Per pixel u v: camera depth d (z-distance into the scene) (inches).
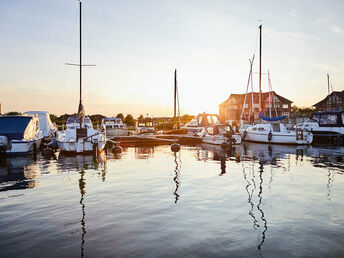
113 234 188.7
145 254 159.5
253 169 449.1
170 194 295.0
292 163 511.8
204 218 219.5
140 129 1314.0
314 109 2493.8
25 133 675.4
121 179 376.5
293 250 163.5
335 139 928.3
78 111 721.6
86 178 385.1
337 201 264.7
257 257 155.3
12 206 255.3
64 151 683.4
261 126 977.5
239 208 244.7
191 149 803.4
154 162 539.2
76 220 217.0
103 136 727.7
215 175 399.9
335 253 159.2
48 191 311.6
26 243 175.3
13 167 486.0
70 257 156.6
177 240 178.2
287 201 265.4
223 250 163.9
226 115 2925.7
